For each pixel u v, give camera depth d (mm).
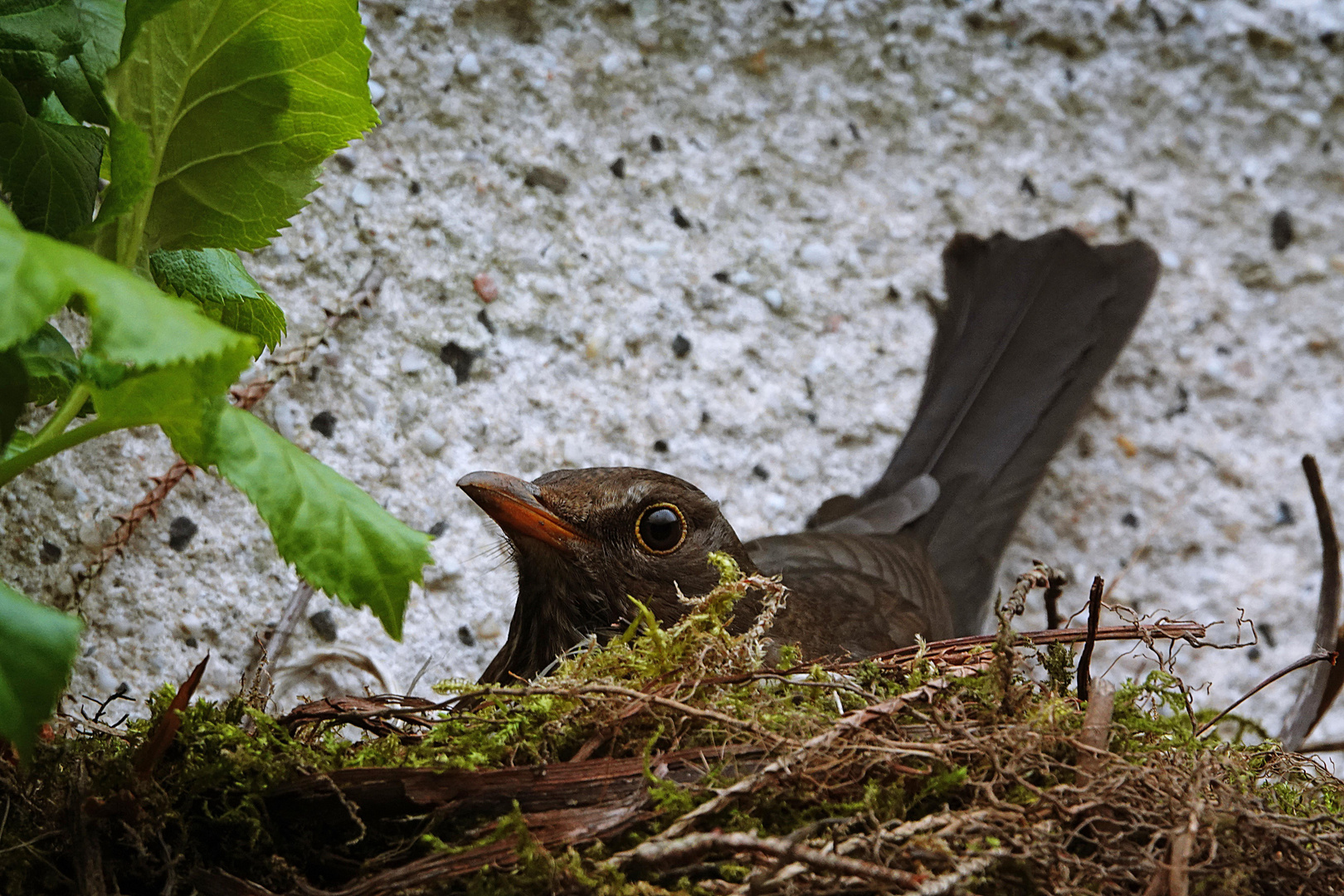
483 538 7188
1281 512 8516
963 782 3914
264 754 3992
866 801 3842
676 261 7773
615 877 3592
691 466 7672
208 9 3926
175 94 4023
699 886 3654
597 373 7555
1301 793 4652
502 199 7445
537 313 7465
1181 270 8648
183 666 6457
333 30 4000
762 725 4137
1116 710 4406
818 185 8094
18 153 3955
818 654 6238
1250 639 8258
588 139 7652
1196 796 3805
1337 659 4824
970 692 4293
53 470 6211
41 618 2990
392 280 7180
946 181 8320
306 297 6980
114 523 6367
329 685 6711
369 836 3932
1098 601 4461
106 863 3797
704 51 7875
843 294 8117
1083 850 3916
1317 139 8742
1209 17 8617
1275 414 8648
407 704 4609
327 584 3574
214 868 3869
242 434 3578
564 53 7609
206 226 4211
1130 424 8500
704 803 3826
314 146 4172
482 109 7430
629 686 4387
